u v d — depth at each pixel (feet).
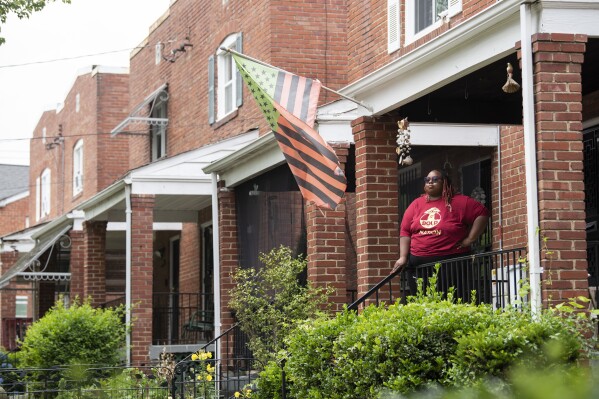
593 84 36.60
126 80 96.84
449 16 40.68
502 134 43.45
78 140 103.91
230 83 65.87
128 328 58.18
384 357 27.68
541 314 26.13
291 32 59.06
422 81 33.99
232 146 59.98
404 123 35.60
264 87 35.35
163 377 47.14
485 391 12.34
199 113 70.08
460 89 36.11
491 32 30.32
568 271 26.91
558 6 27.61
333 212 43.50
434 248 33.91
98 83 96.02
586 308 26.76
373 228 36.96
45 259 87.45
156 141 80.43
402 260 34.60
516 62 32.48
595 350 25.84
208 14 68.64
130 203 59.31
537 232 27.07
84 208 69.87
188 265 77.25
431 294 31.27
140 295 59.06
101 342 56.18
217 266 54.90
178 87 74.59
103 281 70.95
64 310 57.52
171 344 65.67
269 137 46.62
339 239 43.42
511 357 24.31
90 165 98.27
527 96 27.55
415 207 34.71
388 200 37.17
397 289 36.91
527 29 27.73
